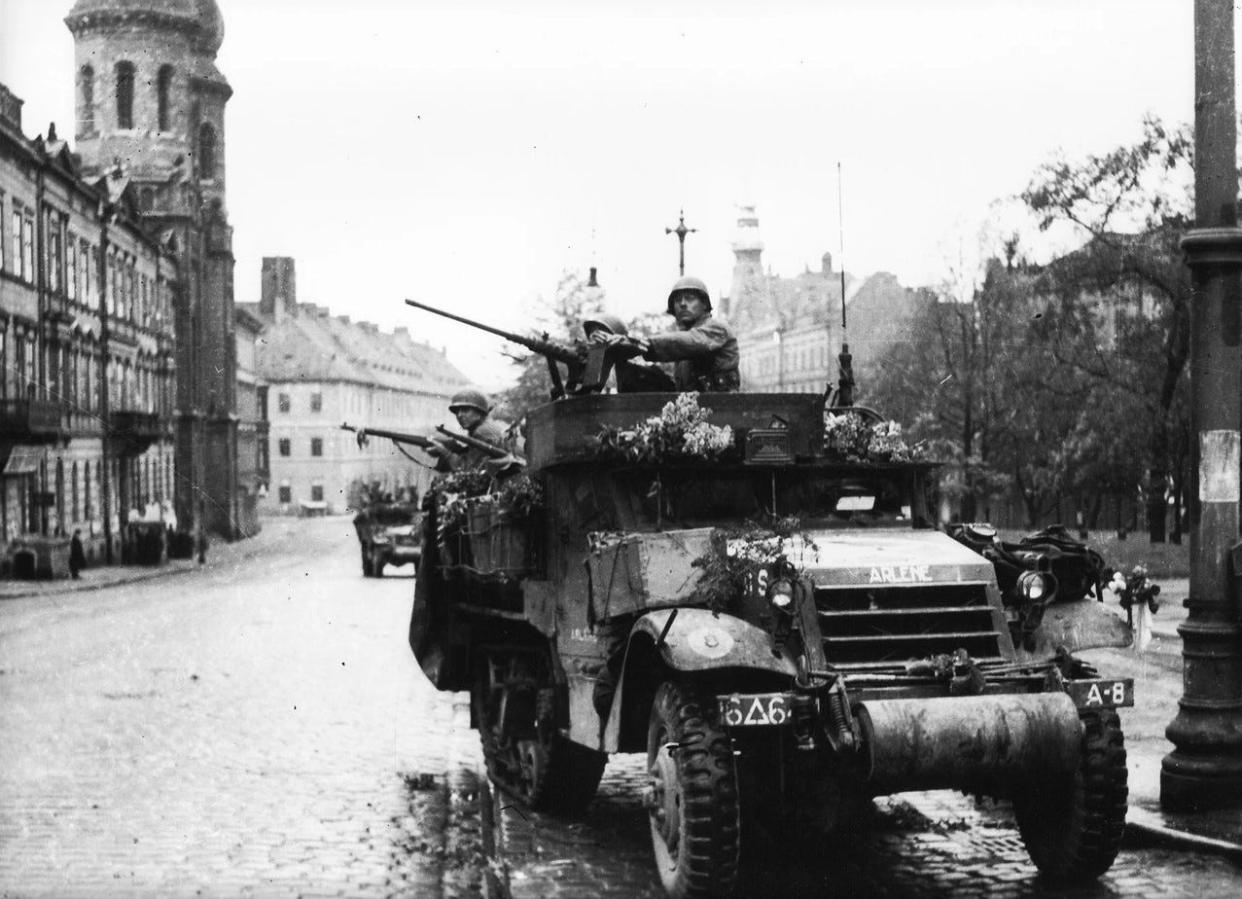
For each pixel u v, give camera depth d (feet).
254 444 315.78
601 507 31.65
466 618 42.27
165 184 261.24
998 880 28.91
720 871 25.95
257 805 37.22
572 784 35.22
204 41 277.03
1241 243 33.32
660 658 27.94
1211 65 33.40
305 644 80.33
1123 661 61.93
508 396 120.47
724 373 33.47
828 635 26.78
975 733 24.86
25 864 30.94
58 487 177.99
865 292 306.96
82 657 74.23
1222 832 30.73
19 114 165.37
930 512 32.32
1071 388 141.28
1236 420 33.35
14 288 163.53
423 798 38.19
